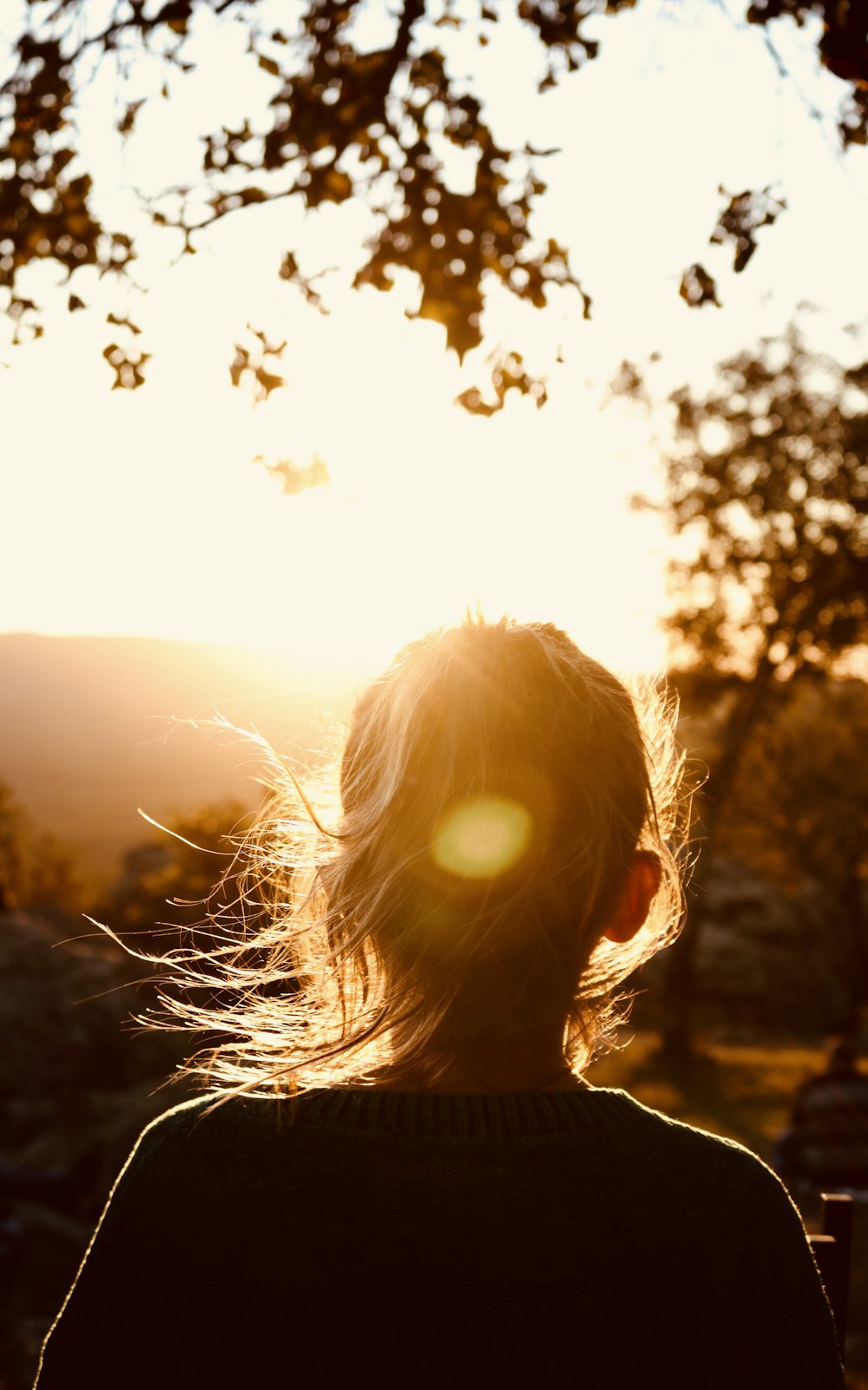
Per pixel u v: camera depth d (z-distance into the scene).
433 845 0.95
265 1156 0.90
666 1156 0.91
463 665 1.00
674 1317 0.85
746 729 23.34
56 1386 0.90
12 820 58.91
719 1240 0.88
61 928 15.50
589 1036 1.03
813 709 28.45
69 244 4.10
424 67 4.05
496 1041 0.95
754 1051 27.83
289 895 1.10
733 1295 0.88
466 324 4.07
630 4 3.74
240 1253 0.86
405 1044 0.96
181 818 15.15
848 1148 9.66
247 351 4.11
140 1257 0.89
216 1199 0.88
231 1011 1.05
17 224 4.02
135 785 160.12
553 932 0.94
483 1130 0.90
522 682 0.98
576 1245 0.86
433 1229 0.86
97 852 129.62
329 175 4.08
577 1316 0.84
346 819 1.02
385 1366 0.84
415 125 4.10
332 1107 0.92
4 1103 10.54
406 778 0.97
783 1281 0.90
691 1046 23.89
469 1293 0.84
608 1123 0.92
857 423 20.98
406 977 0.96
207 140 4.09
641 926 1.02
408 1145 0.89
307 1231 0.86
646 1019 27.78
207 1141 0.92
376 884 0.97
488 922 0.93
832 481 21.36
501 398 4.11
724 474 21.48
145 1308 0.87
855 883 35.81
